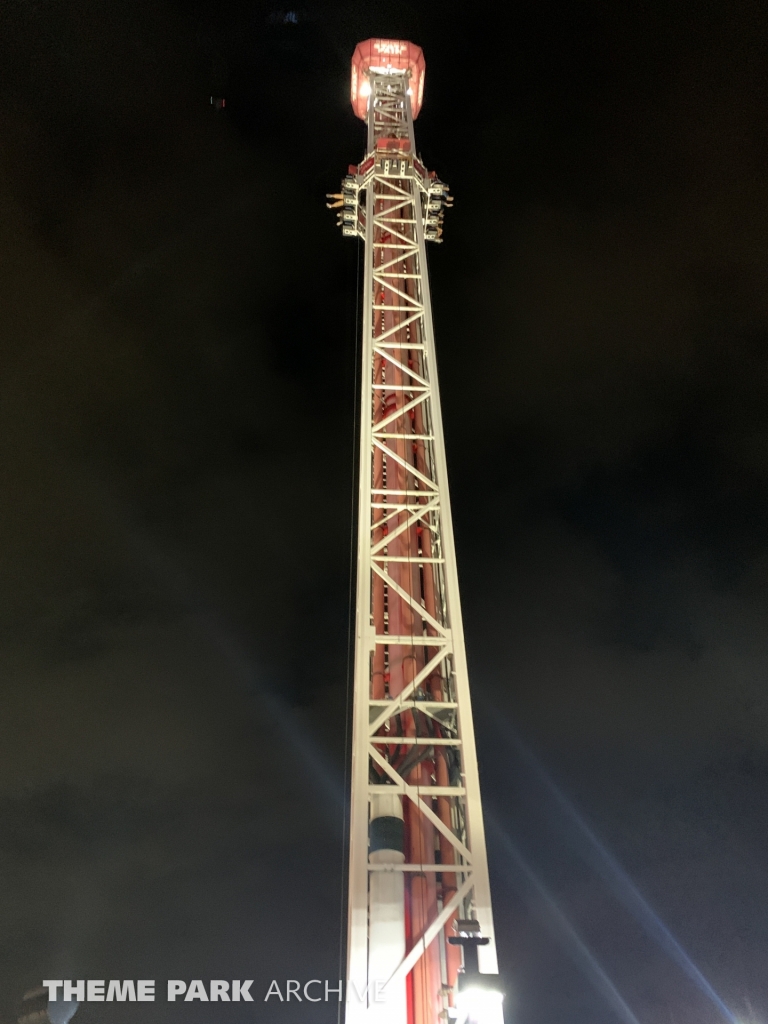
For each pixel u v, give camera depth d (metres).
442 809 15.75
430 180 30.92
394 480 21.38
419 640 16.27
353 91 39.56
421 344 22.64
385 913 13.27
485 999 11.60
